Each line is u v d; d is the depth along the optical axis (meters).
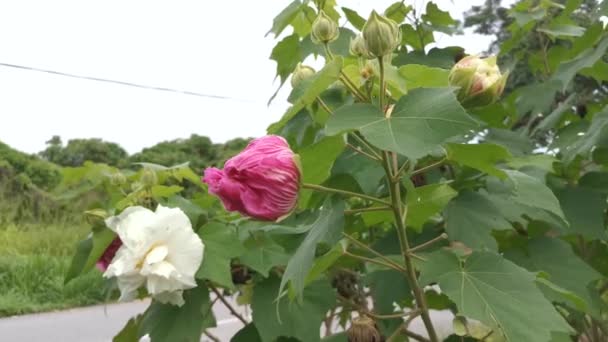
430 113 0.26
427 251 0.41
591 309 0.38
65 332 2.18
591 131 0.44
